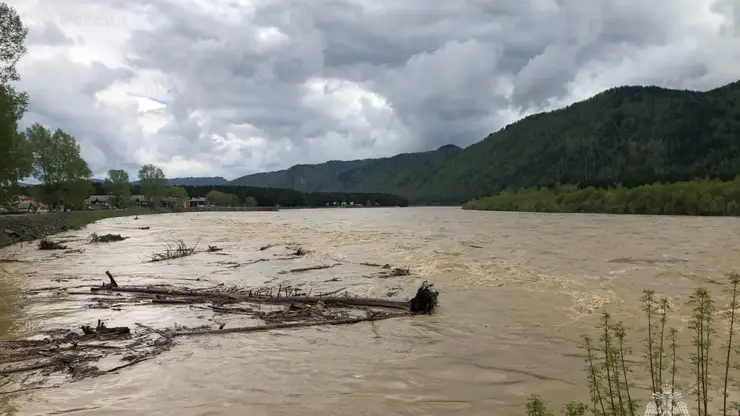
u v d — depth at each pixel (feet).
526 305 45.39
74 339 34.12
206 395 24.30
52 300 48.93
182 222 264.52
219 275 66.95
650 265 68.08
